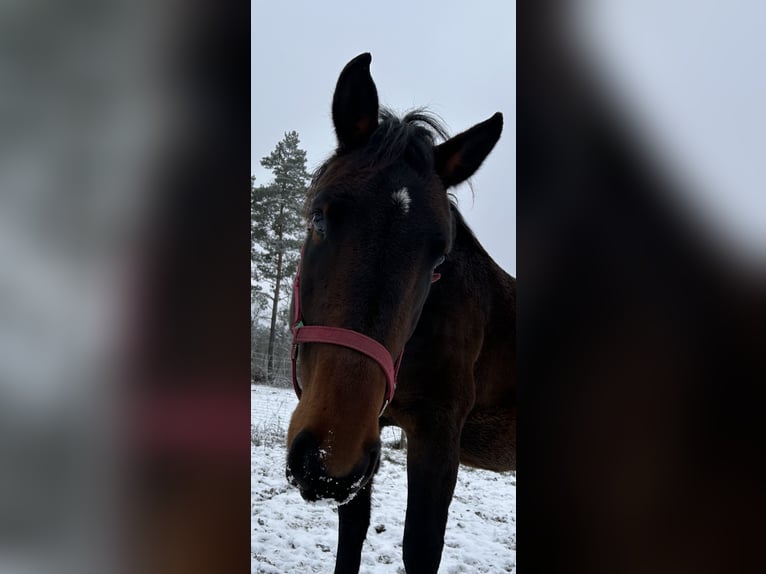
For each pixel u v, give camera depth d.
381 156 1.65
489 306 2.52
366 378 1.35
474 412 2.59
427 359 2.12
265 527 2.93
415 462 2.10
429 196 1.63
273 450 4.31
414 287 1.54
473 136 1.96
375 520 3.36
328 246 1.52
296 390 1.79
